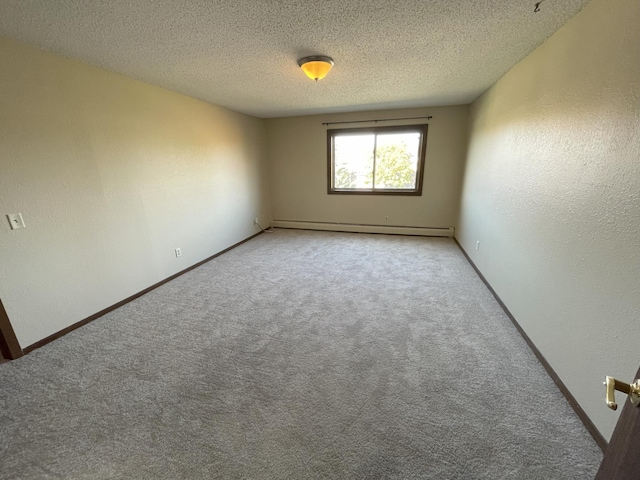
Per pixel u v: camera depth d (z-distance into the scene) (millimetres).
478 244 3338
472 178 3764
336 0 1479
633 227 1171
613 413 1241
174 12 1564
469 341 2100
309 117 5047
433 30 1831
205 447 1341
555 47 1822
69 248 2275
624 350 1207
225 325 2361
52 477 1223
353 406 1553
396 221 5105
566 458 1257
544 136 1920
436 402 1567
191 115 3525
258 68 2492
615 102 1284
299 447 1333
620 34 1263
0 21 1613
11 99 1872
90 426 1455
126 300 2781
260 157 5258
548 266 1823
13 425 1463
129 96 2701
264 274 3422
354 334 2209
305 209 5574
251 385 1714
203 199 3818
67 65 2178
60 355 2008
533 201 2047
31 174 2004
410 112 4523
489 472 1206
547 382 1698
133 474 1230
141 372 1834
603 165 1354
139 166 2855
